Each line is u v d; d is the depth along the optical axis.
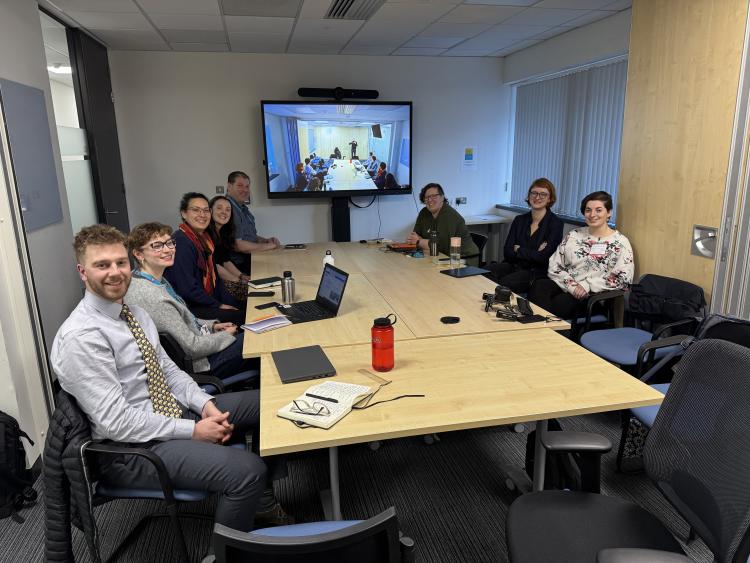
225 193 5.98
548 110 5.82
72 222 4.27
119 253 1.70
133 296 2.28
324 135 5.95
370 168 6.16
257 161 6.00
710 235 2.82
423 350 2.11
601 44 4.62
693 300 2.86
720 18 2.66
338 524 1.46
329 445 1.45
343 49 5.65
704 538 1.22
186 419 1.82
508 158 6.74
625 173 3.46
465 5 4.05
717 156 2.74
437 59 6.21
